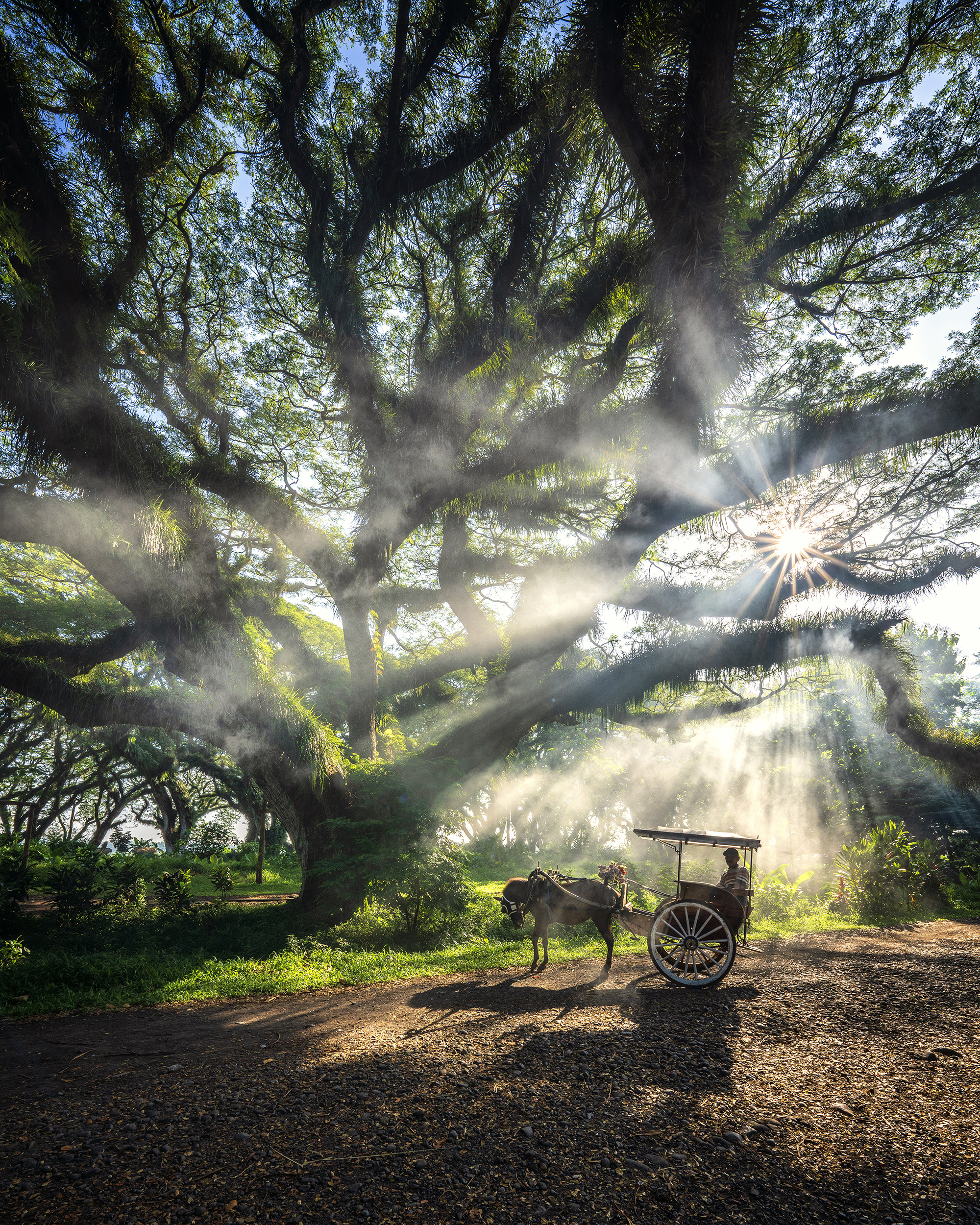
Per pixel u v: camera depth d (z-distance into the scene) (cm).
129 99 1645
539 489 1912
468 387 1695
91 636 2847
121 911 1664
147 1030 722
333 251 1858
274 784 1767
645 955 1064
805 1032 608
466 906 1476
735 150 1195
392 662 2597
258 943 1428
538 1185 352
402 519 1825
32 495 1490
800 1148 389
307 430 2442
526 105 1744
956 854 2264
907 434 1753
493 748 1906
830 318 2167
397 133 1741
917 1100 457
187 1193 351
